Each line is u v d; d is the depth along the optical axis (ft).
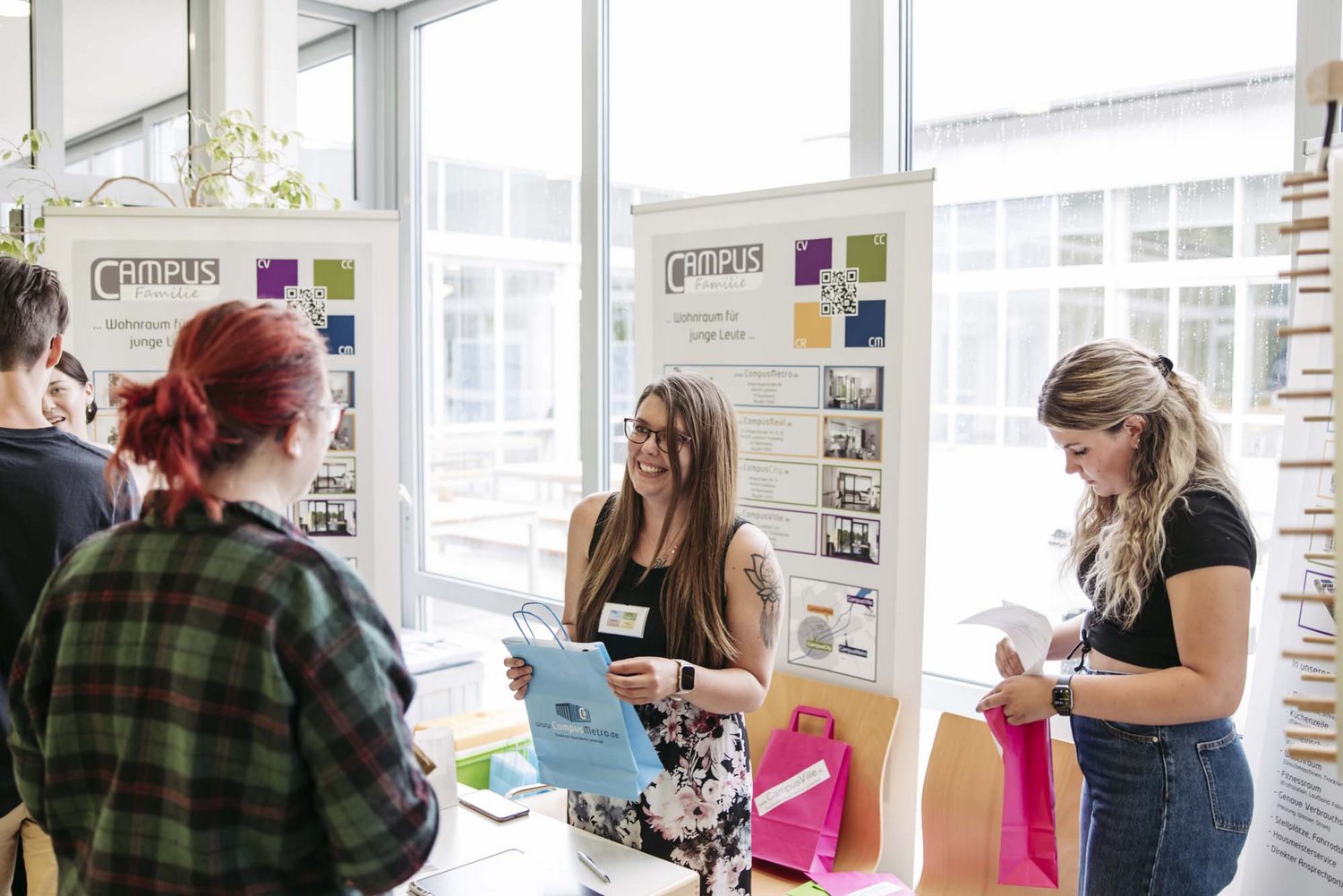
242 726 3.27
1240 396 7.98
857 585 8.91
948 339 9.81
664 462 6.32
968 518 9.64
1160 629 5.61
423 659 12.79
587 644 5.81
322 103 15.17
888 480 8.65
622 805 6.35
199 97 13.91
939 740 8.30
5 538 5.52
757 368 9.44
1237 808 5.58
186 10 13.78
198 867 3.29
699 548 6.33
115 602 3.49
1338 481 2.67
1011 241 9.34
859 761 8.67
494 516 14.67
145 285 10.25
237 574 3.34
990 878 7.85
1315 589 6.04
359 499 10.37
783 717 9.24
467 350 14.90
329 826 3.38
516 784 8.75
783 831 8.44
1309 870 5.95
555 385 13.60
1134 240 8.54
